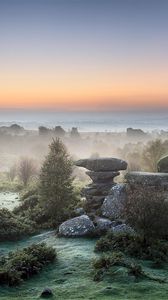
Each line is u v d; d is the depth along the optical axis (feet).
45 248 73.87
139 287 56.90
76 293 56.29
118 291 55.83
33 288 59.57
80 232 90.22
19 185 203.92
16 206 127.13
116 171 116.37
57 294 56.29
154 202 80.18
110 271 62.28
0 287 59.31
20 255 69.82
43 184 108.68
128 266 63.62
